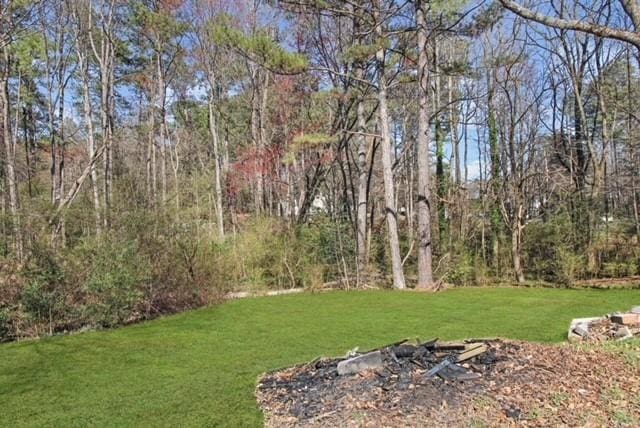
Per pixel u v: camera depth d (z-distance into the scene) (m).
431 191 15.08
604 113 14.90
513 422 2.99
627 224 12.99
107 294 7.84
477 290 11.07
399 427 3.07
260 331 7.08
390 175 11.97
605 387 3.38
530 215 14.95
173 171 20.14
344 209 16.23
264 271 12.09
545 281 12.75
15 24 10.74
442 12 10.30
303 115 17.00
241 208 19.81
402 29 11.79
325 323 7.48
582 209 13.05
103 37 14.42
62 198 11.62
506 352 4.22
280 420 3.53
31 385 4.87
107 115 14.27
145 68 18.16
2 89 12.27
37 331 7.43
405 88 16.86
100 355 6.02
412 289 11.47
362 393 3.65
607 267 12.32
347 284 11.91
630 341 4.46
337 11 10.95
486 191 14.92
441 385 3.56
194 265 9.70
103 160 13.91
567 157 15.54
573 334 5.61
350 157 16.67
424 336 6.31
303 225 13.40
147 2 15.08
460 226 14.84
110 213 8.59
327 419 3.37
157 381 4.82
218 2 16.28
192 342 6.55
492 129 15.44
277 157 17.22
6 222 7.45
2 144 13.59
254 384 4.52
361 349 5.64
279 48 10.37
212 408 3.93
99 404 4.21
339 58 12.71
